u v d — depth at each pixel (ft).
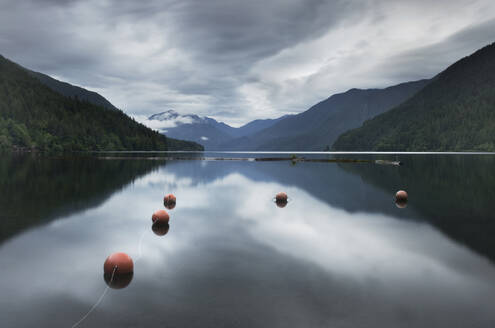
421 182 102.17
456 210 57.21
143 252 34.60
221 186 93.91
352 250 35.01
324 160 267.18
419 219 50.24
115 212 55.88
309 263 30.96
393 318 20.88
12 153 394.32
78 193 77.61
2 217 51.52
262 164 217.77
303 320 20.62
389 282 26.48
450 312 21.63
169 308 22.30
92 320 20.95
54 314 21.84
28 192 77.92
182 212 56.24
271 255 33.42
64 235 41.34
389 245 36.76
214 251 34.76
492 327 19.83
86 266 30.60
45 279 27.58
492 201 66.33
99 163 202.69
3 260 32.22
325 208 59.82
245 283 26.32
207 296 24.06
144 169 159.33
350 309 22.03
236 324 20.13
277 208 59.88
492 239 38.86
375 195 76.13
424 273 28.37
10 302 23.62
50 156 311.68
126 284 26.35
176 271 29.04
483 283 26.21
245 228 44.96
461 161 234.38
